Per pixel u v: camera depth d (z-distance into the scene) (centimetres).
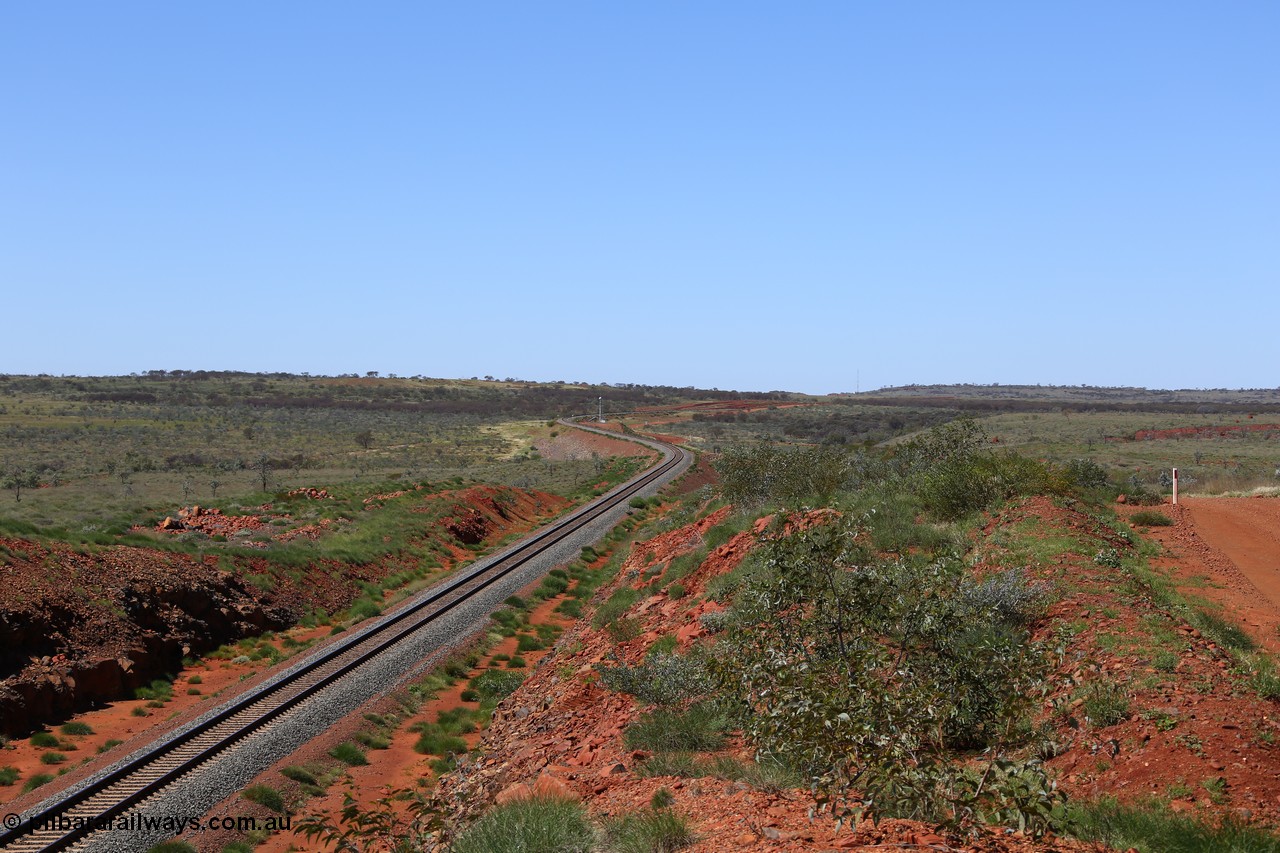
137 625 2711
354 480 7619
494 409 19088
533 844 884
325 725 1998
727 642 1146
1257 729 871
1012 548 1630
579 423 14400
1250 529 2172
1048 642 1091
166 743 1778
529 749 1507
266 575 3441
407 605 3256
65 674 2308
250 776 1688
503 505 5816
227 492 6869
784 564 1012
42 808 1462
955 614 956
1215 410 14925
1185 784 787
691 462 7819
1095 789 823
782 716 801
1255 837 675
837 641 978
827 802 776
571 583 3697
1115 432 9669
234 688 2378
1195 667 1037
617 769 1139
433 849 1113
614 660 1870
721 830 813
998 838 707
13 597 2383
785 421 15488
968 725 900
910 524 1959
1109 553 1581
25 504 5256
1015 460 2258
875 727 723
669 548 3067
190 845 1409
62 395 16688
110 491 6644
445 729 2095
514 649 2777
